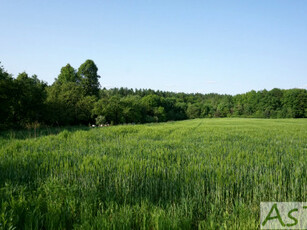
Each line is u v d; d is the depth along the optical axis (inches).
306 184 219.8
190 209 168.1
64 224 151.4
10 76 903.1
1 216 141.6
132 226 154.7
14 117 910.4
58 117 1139.9
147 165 271.9
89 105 1472.7
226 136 700.0
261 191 204.4
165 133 789.9
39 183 215.8
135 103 2087.8
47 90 1363.2
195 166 261.7
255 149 425.4
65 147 425.4
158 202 187.6
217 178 224.1
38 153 341.1
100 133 701.3
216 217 167.2
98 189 211.2
